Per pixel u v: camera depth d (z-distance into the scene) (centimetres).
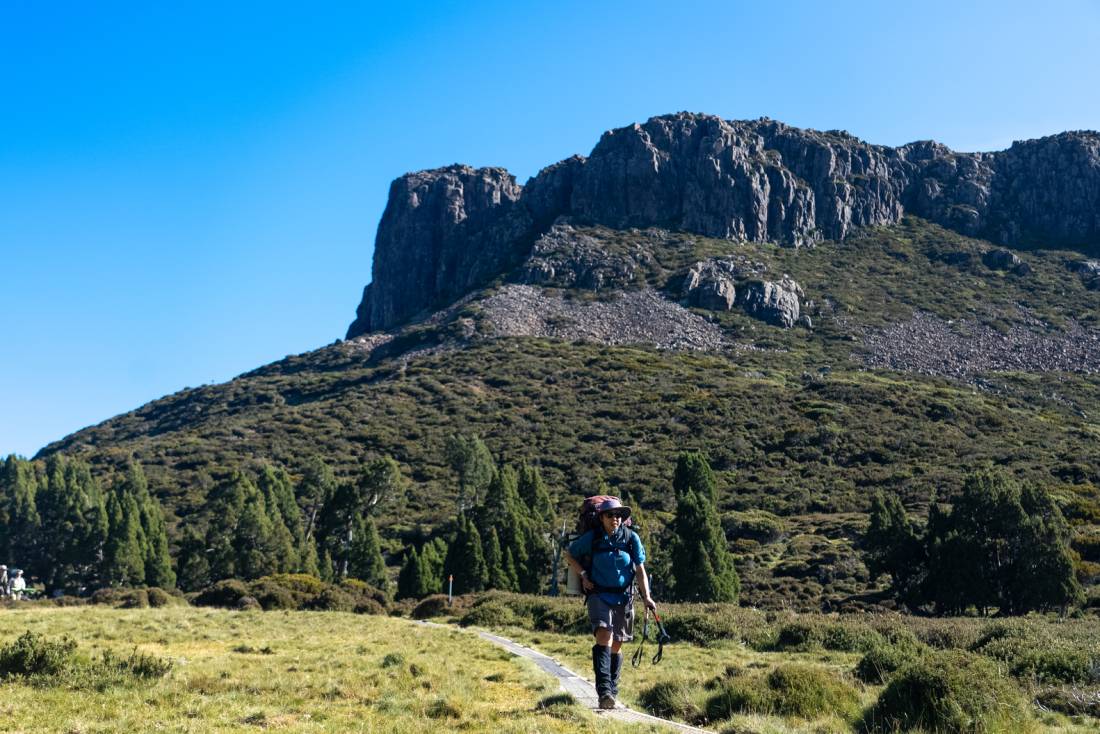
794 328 14600
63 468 9200
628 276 16325
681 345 13750
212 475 9800
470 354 13612
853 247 18300
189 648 2116
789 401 10306
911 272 17188
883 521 5206
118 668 1299
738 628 2675
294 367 16288
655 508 7475
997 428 9212
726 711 1200
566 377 12169
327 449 10394
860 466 8175
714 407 10175
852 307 15312
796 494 7488
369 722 958
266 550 6475
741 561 6056
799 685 1244
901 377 12138
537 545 6141
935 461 8088
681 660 2097
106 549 6606
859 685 1408
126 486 8825
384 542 7369
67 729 900
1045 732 1079
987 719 1052
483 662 1922
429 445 10150
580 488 8088
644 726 912
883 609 4716
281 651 2025
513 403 11281
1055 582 4431
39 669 1252
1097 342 14012
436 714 1056
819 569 5691
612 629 859
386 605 5066
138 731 892
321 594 4825
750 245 17750
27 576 7819
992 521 4706
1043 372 12788
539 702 1113
